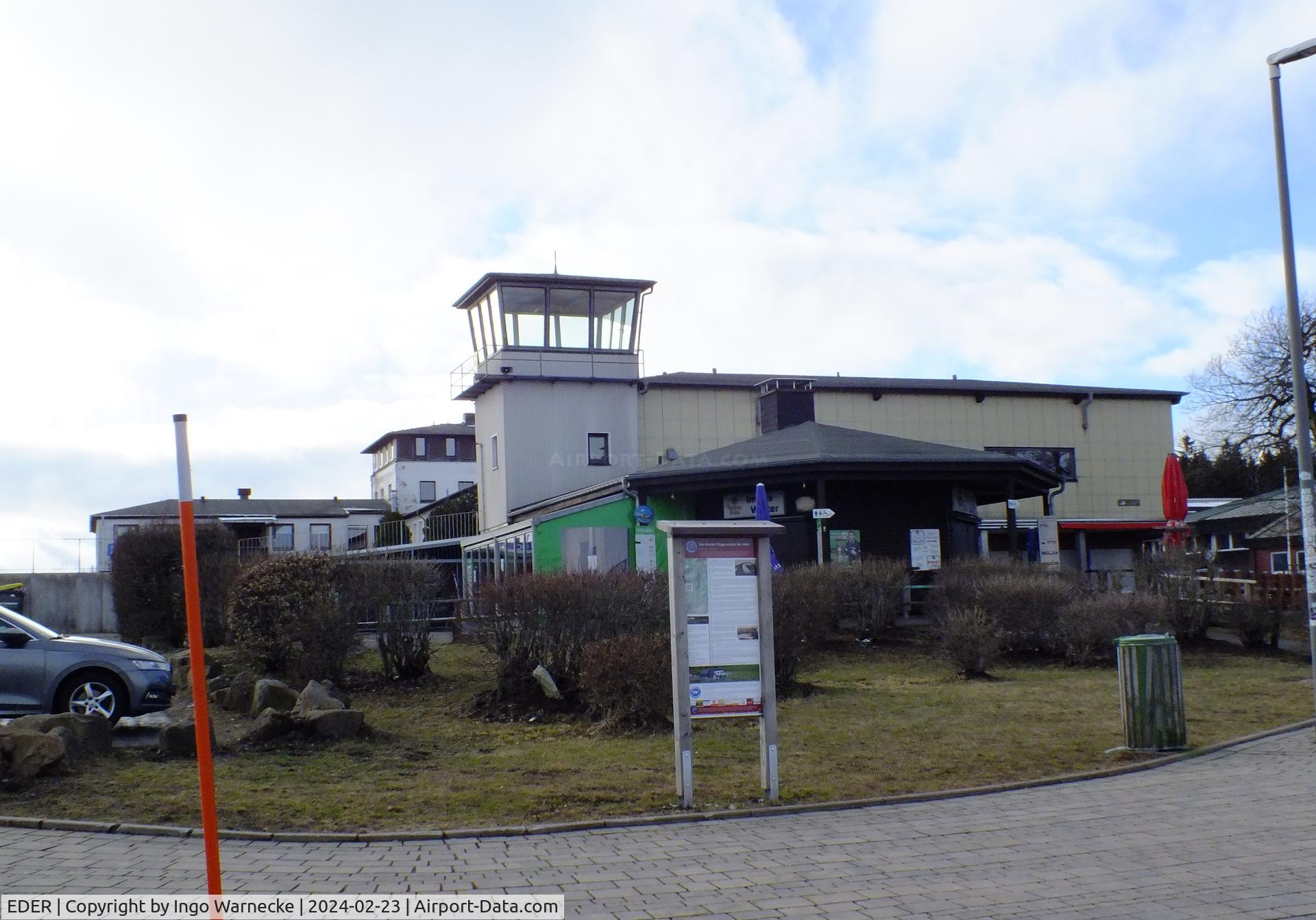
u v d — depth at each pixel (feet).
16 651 41.14
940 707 46.85
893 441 100.32
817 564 79.41
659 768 34.37
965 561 77.05
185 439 17.40
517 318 135.03
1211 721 43.86
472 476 285.84
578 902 20.94
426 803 29.37
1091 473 160.15
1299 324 44.91
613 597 47.29
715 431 142.72
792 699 49.32
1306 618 78.02
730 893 21.72
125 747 35.78
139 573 82.94
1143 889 22.03
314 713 38.14
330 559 53.36
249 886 21.61
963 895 21.70
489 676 53.72
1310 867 23.56
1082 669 61.16
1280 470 213.05
